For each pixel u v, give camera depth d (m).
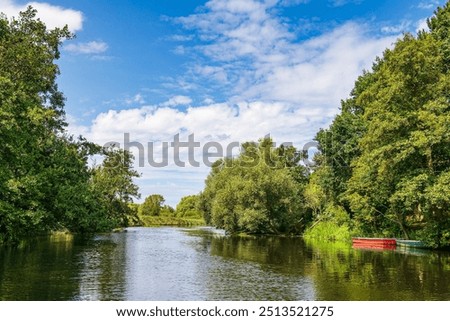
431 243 31.30
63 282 17.27
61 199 36.59
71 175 43.25
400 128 31.53
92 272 20.16
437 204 27.83
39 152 34.03
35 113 28.23
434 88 31.19
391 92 31.66
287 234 57.53
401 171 32.16
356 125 45.62
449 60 33.34
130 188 74.50
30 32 36.19
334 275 19.36
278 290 15.95
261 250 32.66
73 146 48.97
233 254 29.50
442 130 27.64
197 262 24.66
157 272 20.55
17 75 33.12
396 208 35.22
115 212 72.81
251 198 55.47
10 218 26.45
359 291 15.55
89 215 48.62
